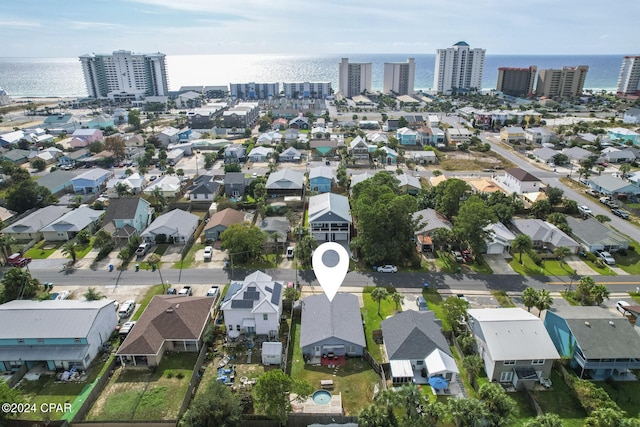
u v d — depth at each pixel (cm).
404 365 4819
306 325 5547
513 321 5072
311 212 8375
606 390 4691
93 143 14738
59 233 8325
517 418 4319
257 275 6241
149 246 8050
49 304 5538
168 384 4784
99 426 4212
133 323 5625
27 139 15525
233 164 12462
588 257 7550
